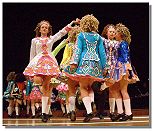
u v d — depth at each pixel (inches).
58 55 372.8
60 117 251.0
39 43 177.0
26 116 289.1
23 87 282.2
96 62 163.0
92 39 165.3
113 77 172.2
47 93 175.2
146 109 353.7
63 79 197.5
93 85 205.3
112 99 189.5
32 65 173.3
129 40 182.5
